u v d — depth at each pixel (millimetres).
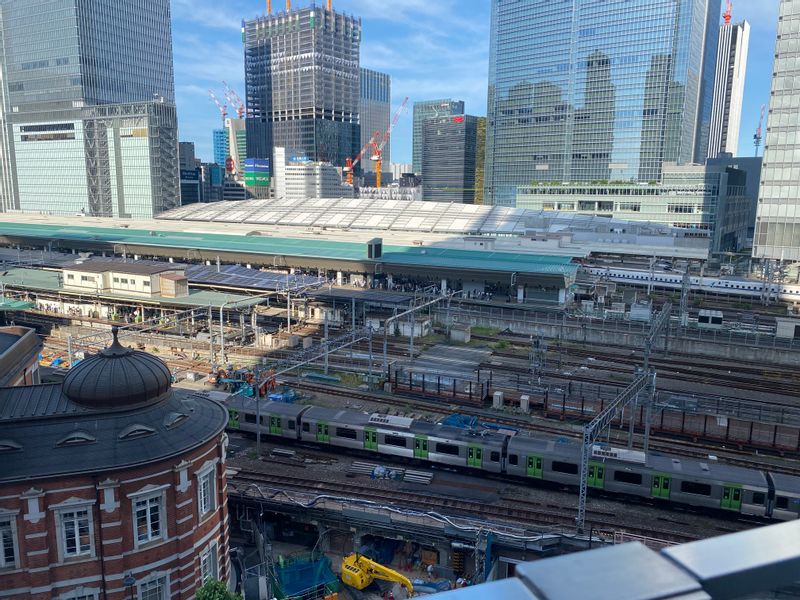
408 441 53250
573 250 131375
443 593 4203
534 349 80250
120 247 143750
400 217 167000
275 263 128250
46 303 105812
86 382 31953
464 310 106438
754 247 123250
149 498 30828
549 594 4082
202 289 107062
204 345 88438
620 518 45531
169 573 31828
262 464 53844
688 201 179000
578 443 58156
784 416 63719
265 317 102812
